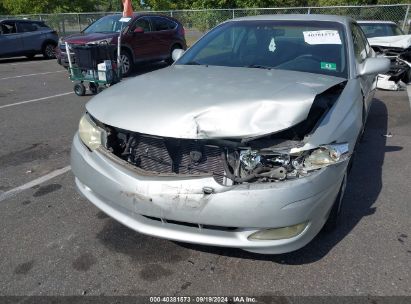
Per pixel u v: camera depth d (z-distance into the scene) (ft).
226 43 12.87
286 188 7.14
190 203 7.31
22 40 48.39
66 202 11.44
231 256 8.87
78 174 9.00
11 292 7.83
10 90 29.07
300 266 8.52
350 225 10.09
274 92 8.27
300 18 12.89
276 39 12.29
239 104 7.70
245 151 7.38
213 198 7.19
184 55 13.19
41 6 90.79
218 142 7.42
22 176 13.29
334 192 7.96
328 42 11.84
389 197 11.63
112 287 7.98
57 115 21.48
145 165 8.12
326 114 8.54
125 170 7.96
